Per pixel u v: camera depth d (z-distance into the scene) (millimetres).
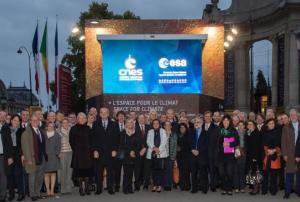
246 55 44219
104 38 22109
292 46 37281
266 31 41781
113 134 14836
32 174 13711
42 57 27906
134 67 22250
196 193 14773
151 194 14594
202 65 22734
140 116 15578
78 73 58656
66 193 14805
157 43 22266
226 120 14695
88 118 15641
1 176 13586
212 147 14836
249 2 43375
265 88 50875
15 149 13938
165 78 22297
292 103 36906
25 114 14633
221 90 22719
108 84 22281
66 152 14812
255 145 14781
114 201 13336
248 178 14664
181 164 15258
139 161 15234
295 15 37250
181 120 15711
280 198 13836
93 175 15227
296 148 13992
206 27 22719
